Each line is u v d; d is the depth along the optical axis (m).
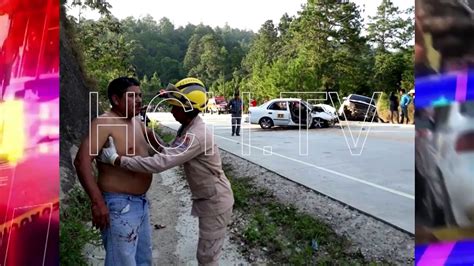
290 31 40.12
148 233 2.97
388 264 3.75
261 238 4.36
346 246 4.20
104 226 2.55
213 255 2.96
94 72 15.95
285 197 6.14
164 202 6.16
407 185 6.66
